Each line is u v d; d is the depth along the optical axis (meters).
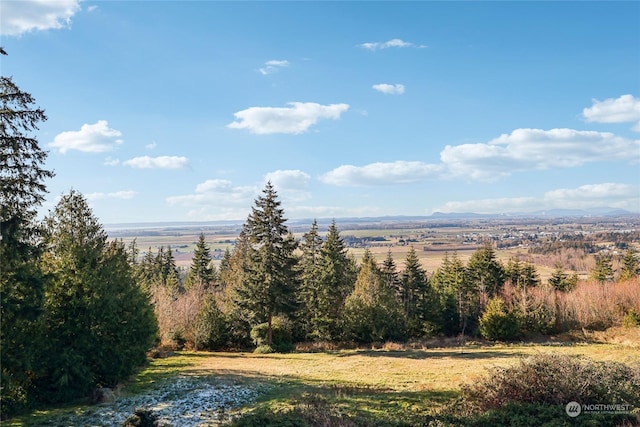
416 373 23.53
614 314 46.53
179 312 40.12
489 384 13.49
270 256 34.53
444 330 47.38
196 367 26.45
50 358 16.81
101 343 18.44
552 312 45.75
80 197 19.36
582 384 12.20
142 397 17.98
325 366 26.70
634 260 64.56
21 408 15.93
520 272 61.59
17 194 14.63
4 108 14.23
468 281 57.19
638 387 12.36
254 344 36.81
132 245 38.94
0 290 14.03
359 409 14.43
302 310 38.44
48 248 17.75
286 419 12.02
